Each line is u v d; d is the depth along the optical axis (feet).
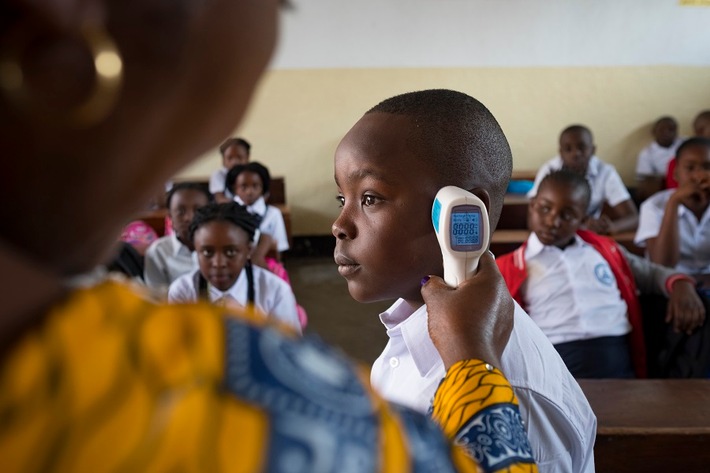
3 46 0.62
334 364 0.88
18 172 0.68
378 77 17.12
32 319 0.72
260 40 0.83
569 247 6.51
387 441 0.83
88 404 0.71
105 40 0.66
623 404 3.92
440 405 1.59
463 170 2.26
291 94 17.10
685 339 6.07
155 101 0.73
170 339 0.78
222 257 6.03
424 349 2.25
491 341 1.74
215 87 0.79
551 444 2.07
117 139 0.71
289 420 0.77
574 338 6.16
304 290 14.25
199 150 0.85
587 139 12.25
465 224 1.97
